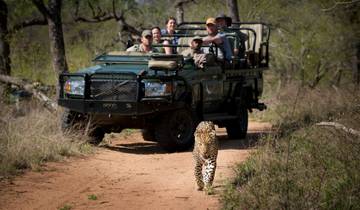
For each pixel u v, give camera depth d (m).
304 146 13.05
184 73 15.60
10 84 19.80
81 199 10.99
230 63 17.91
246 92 19.09
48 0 20.41
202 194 11.12
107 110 15.05
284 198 9.47
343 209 9.39
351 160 10.98
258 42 20.22
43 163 13.64
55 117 16.88
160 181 12.31
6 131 14.45
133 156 15.05
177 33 19.19
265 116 23.09
